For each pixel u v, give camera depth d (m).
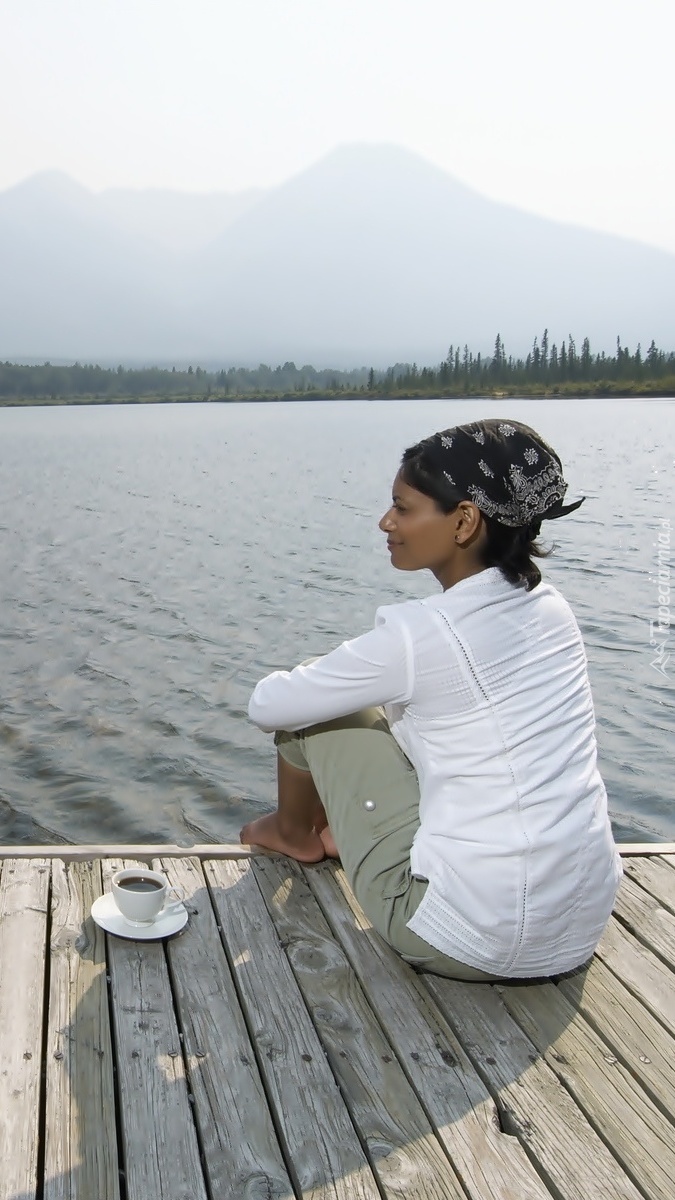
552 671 2.21
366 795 2.42
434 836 2.22
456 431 2.16
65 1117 1.92
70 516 19.94
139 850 3.00
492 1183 1.84
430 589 12.41
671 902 2.92
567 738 2.22
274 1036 2.22
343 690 2.24
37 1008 2.23
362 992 2.41
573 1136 1.97
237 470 31.56
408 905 2.31
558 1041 2.27
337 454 39.25
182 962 2.48
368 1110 2.01
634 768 6.33
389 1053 2.19
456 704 2.16
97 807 5.89
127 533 17.50
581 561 14.09
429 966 2.37
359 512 20.66
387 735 2.46
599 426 58.59
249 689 8.21
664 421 65.56
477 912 2.19
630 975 2.54
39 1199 1.72
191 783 6.27
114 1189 1.75
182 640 9.82
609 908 2.36
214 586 12.59
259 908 2.75
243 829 3.11
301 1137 1.92
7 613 10.97
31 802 5.93
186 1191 1.76
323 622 10.66
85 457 37.69
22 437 54.19
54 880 2.81
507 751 2.15
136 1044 2.15
